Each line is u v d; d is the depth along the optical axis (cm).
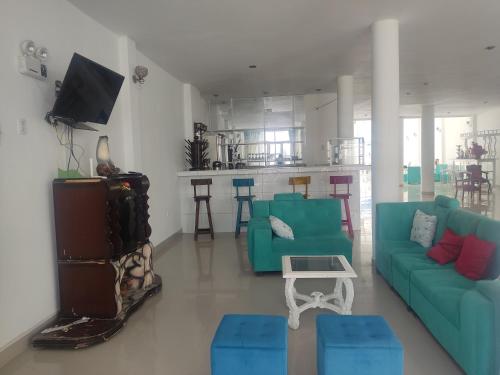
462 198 1001
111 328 291
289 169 686
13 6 276
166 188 631
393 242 404
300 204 479
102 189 298
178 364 254
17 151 276
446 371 234
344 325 210
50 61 322
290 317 301
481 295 212
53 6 329
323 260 332
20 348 271
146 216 383
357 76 746
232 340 194
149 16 405
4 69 266
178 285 412
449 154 1709
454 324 230
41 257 298
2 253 259
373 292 369
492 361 201
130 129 467
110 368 250
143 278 375
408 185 1590
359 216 693
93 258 303
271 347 189
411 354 254
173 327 309
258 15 418
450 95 1027
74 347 274
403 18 441
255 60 602
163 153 622
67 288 308
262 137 1034
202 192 708
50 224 311
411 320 306
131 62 473
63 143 334
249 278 429
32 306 287
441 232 368
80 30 377
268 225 441
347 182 648
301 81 782
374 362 187
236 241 625
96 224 301
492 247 274
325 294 366
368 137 1677
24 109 285
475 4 405
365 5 402
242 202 680
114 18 405
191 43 504
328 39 509
